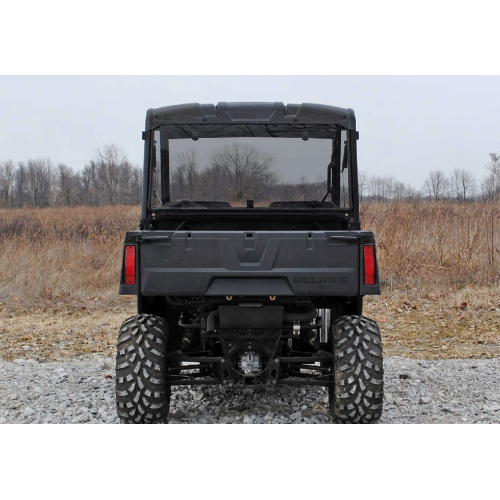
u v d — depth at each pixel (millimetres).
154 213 5340
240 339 4707
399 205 15250
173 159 5391
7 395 6105
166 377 4758
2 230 17781
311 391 6160
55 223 19953
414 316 10656
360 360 4480
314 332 5336
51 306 11961
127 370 4492
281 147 5379
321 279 4422
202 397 5984
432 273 13078
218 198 5414
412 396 6023
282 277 4434
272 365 4656
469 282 12695
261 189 5402
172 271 4426
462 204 16047
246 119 5305
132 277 4441
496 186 16281
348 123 5285
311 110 5297
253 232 4430
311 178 5383
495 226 14336
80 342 9195
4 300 12234
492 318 10328
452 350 8453
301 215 5328
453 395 6066
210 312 4820
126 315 11359
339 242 4430
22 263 13586
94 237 15773
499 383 6504
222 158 5391
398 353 8352
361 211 14594
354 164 5293
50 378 6797
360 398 4434
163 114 5320
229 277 4434
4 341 9172
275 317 4629
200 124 5328
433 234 14289
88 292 12984
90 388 6363
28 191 47625
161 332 4648
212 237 4422
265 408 5535
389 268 13195
